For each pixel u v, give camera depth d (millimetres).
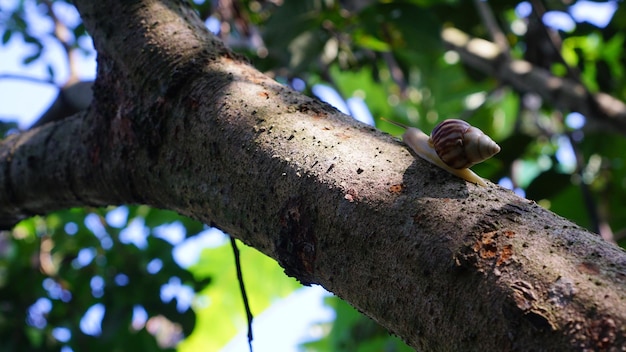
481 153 507
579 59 1479
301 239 520
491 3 1405
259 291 1638
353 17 1174
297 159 531
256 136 551
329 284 515
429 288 471
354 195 506
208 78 596
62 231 1366
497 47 1390
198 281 1310
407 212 491
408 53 1420
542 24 1285
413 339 479
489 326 451
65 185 713
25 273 1350
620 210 1313
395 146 526
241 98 574
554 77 1305
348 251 501
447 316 464
